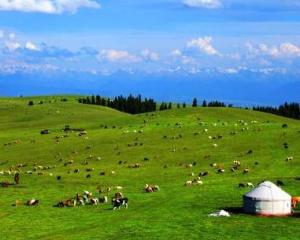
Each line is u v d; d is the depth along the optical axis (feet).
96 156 403.34
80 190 286.87
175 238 177.68
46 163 393.50
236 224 195.93
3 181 315.37
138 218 211.61
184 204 236.84
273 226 191.93
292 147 389.39
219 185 282.56
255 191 216.54
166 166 355.36
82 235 187.52
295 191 257.55
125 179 319.68
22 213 230.48
